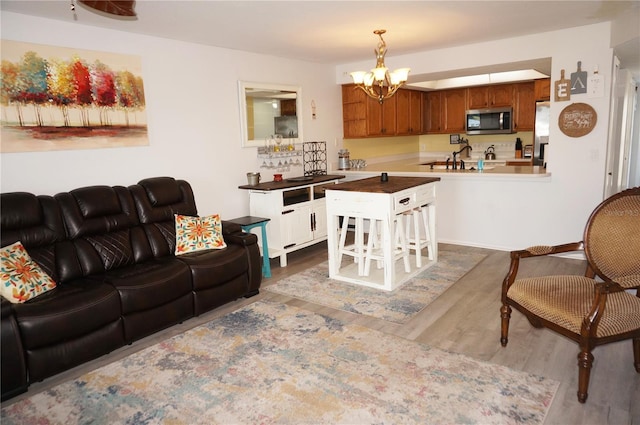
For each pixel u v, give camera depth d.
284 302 3.68
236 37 4.15
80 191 3.35
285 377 2.53
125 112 3.84
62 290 2.83
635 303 2.26
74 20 3.40
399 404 2.24
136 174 3.97
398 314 3.34
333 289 3.94
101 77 3.66
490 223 5.03
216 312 3.54
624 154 5.82
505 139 7.37
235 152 4.84
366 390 2.37
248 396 2.36
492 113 6.89
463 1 3.23
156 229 3.69
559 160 4.50
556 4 3.39
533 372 2.49
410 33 4.16
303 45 4.61
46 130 3.35
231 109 4.77
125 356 2.86
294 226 4.80
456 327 3.09
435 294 3.71
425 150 8.29
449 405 2.22
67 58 3.44
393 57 5.46
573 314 2.22
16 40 3.17
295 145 5.59
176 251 3.67
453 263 4.51
